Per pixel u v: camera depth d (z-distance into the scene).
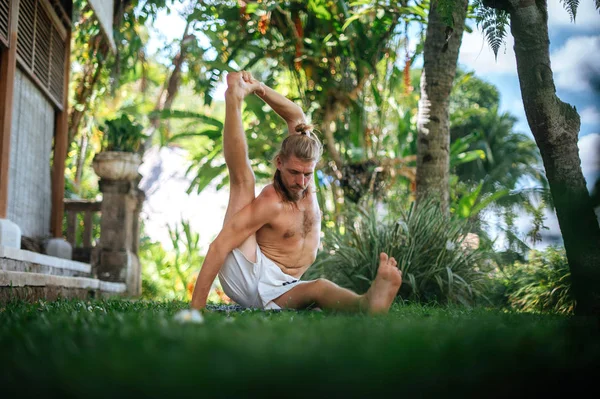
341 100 9.99
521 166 20.88
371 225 6.04
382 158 9.85
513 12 3.37
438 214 5.97
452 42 6.65
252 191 3.45
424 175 6.68
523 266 6.32
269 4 9.44
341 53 9.98
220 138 10.48
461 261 5.76
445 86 6.69
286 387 0.91
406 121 10.96
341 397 0.92
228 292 3.54
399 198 8.27
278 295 3.40
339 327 1.74
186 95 22.53
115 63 11.48
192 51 11.77
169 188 21.83
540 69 3.30
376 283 2.91
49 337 1.49
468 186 10.87
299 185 3.41
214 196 21.39
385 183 9.23
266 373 0.96
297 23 9.76
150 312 2.68
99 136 13.13
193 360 1.04
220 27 10.62
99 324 1.87
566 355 1.30
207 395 0.87
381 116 10.51
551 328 1.86
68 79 8.87
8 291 4.07
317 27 9.95
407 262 5.53
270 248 3.51
